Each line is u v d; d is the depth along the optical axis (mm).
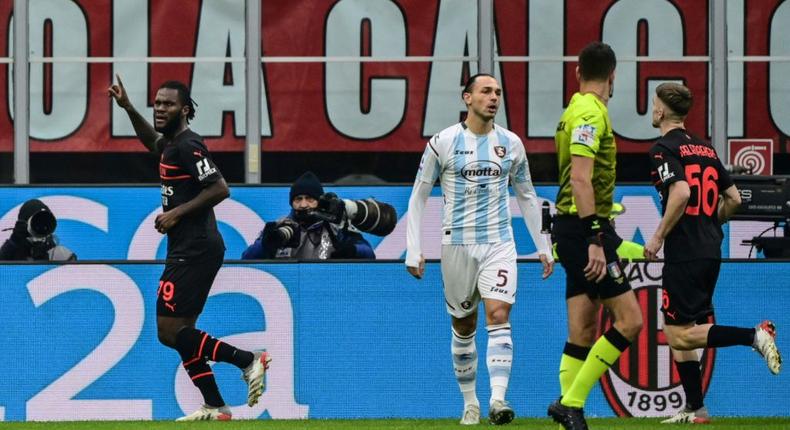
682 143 27016
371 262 30188
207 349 27391
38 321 30109
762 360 29922
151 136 30469
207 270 27578
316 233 32156
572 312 25750
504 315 26672
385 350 30109
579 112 22641
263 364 27547
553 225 23891
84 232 36625
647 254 26844
